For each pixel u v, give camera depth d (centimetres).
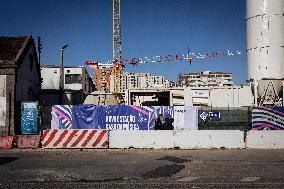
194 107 2719
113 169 1285
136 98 4894
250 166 1341
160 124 2144
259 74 3325
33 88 3139
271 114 2672
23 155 1717
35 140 1997
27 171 1243
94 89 7088
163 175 1155
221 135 1995
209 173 1187
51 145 1967
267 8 3294
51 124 2670
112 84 7775
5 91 2545
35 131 2602
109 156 1672
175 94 3938
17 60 2589
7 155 1720
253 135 2005
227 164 1397
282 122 2666
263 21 3303
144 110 2722
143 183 1016
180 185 981
